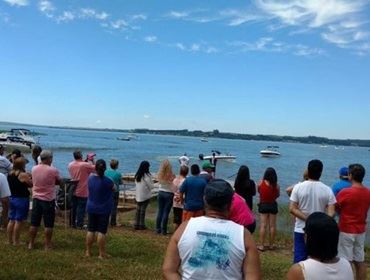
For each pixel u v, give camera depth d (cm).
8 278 709
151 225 1412
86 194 1216
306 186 694
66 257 866
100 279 745
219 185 352
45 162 918
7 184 915
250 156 10144
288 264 962
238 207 612
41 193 909
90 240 902
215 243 333
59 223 1275
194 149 12538
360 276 707
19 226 944
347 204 696
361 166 709
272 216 1146
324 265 321
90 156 1358
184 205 1070
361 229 700
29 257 837
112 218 1346
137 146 12669
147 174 1299
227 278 329
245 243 336
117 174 1329
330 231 320
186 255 335
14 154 1136
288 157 10300
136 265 859
